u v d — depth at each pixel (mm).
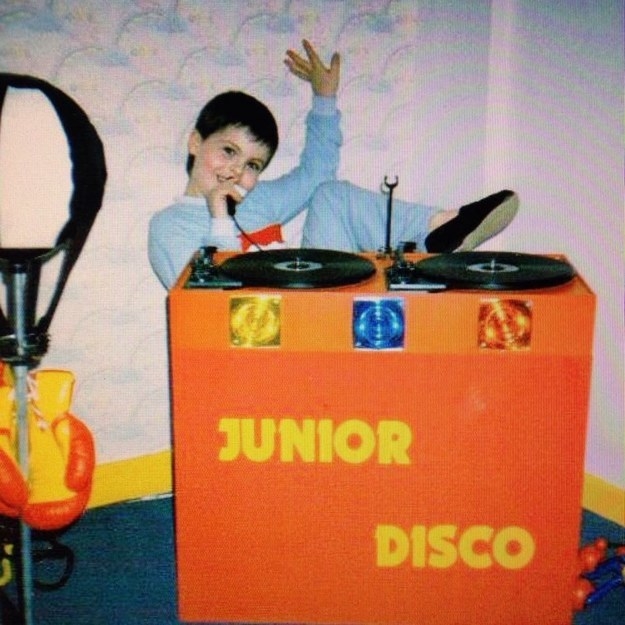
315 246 2568
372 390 1773
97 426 2479
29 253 1666
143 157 2320
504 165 2561
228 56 2334
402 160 2609
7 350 1752
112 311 2402
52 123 1621
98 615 1968
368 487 1838
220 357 1768
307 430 1805
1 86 1600
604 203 2277
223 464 1834
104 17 2184
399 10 2477
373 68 2498
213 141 2375
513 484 1821
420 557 1879
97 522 2406
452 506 1841
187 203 2398
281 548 1886
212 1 2279
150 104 2287
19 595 1849
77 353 2398
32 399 2119
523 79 2451
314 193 2531
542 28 2369
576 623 1938
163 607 2002
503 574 1881
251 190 2457
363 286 1798
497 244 2635
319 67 2438
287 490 1847
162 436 2570
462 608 1907
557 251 2441
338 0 2410
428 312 1728
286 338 1751
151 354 2482
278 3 2350
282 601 1924
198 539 1885
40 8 2123
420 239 2576
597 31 2219
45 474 2117
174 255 2408
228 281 1779
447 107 2561
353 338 1744
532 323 1723
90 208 1727
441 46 2520
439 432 1795
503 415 1779
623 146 2199
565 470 1807
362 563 1890
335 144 2516
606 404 2369
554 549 1857
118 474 2523
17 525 2131
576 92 2303
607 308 2320
